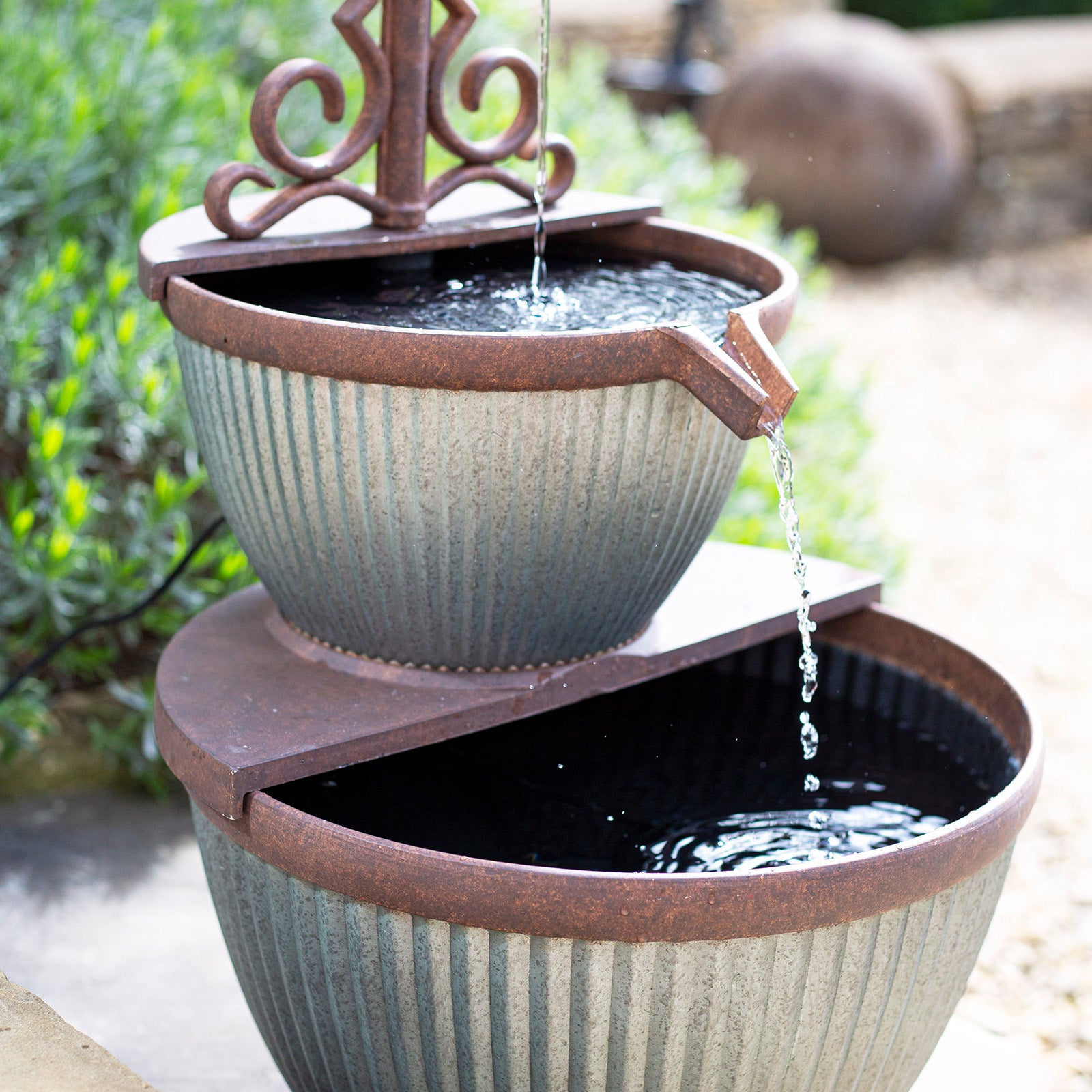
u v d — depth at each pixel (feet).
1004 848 4.81
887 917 4.49
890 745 6.21
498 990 4.44
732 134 21.95
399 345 4.47
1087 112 23.68
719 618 5.92
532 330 5.22
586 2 24.34
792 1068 4.66
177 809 8.42
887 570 10.91
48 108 9.16
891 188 21.45
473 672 5.35
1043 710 10.79
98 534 8.95
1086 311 21.08
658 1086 4.57
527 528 4.87
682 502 5.18
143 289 5.14
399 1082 4.86
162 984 6.89
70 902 7.43
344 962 4.67
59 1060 4.80
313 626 5.49
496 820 5.51
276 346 4.63
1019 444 16.42
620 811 5.63
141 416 8.39
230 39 11.85
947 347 19.36
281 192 5.45
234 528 5.43
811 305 12.48
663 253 6.50
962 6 32.68
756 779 5.91
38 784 8.46
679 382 4.69
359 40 5.37
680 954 4.30
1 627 8.66
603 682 5.49
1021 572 13.34
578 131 12.28
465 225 5.80
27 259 9.21
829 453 11.52
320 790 5.62
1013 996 7.63
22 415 8.86
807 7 27.61
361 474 4.76
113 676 8.72
